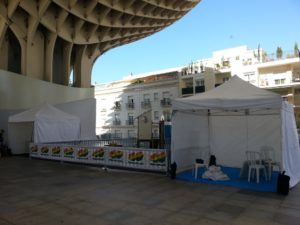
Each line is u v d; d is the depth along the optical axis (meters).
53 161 13.47
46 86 21.33
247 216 5.28
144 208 5.80
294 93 33.06
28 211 5.66
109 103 47.88
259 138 10.51
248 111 10.75
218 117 11.45
